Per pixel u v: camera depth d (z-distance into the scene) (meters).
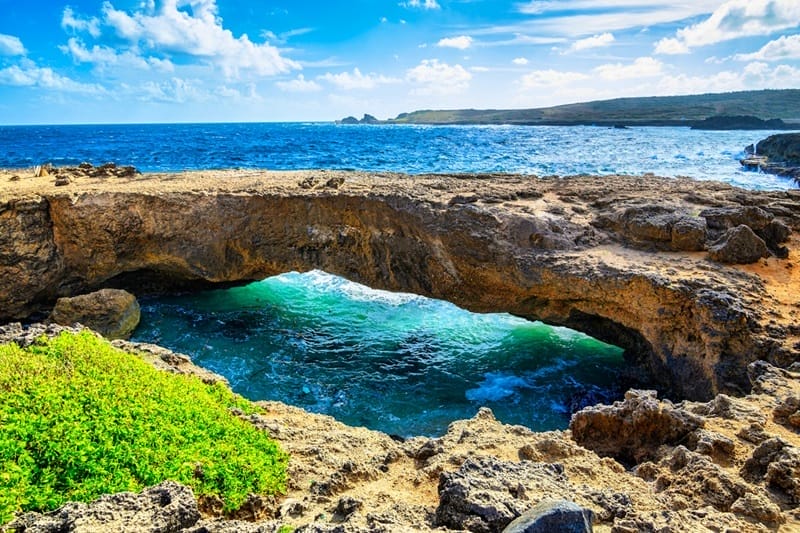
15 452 8.35
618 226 23.30
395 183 30.45
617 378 21.80
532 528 6.06
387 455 10.74
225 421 11.20
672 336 18.91
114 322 25.27
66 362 11.61
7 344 12.25
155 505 7.11
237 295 31.59
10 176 36.09
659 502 8.79
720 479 9.26
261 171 41.44
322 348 24.75
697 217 22.27
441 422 19.11
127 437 9.34
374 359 23.69
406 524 7.49
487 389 21.27
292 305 29.89
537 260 21.89
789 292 18.34
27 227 27.00
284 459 10.38
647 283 19.08
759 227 21.86
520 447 10.88
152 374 12.42
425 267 25.30
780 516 8.25
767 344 15.90
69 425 9.21
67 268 28.73
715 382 16.83
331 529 6.81
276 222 27.95
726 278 19.06
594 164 70.88
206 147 108.56
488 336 25.72
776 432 11.05
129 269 29.48
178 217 28.41
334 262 27.72
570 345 24.73
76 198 28.02
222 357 23.80
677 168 66.56
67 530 6.56
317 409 19.91
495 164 70.69
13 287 26.73
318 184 29.61
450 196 25.81
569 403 20.31
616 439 12.40
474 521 6.84
